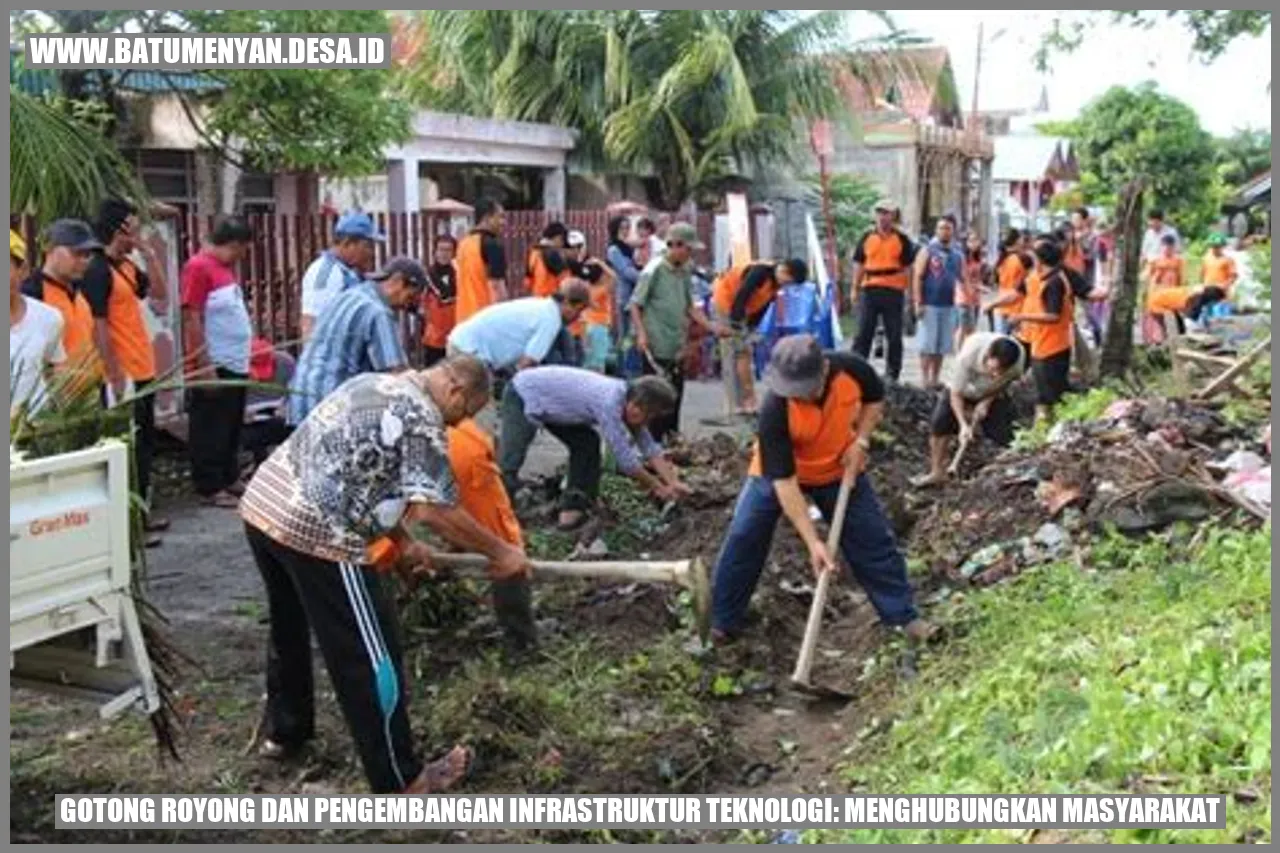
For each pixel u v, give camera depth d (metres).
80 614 4.57
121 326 8.63
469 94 24.89
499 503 6.29
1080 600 6.54
